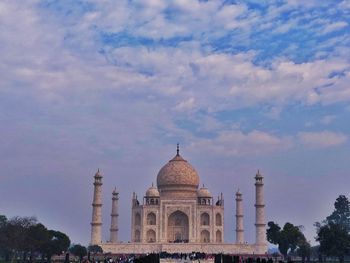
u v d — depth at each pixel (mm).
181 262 185375
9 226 197750
